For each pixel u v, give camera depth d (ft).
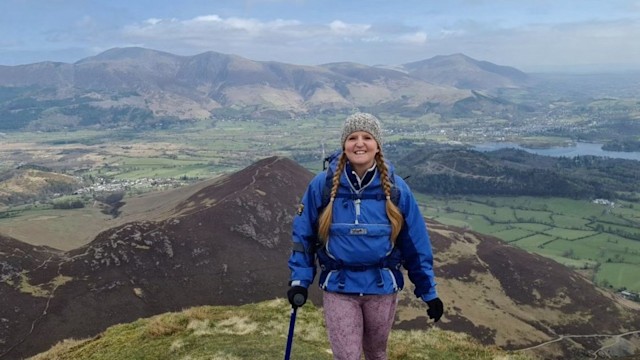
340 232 22.94
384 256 23.17
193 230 421.59
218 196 511.81
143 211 652.89
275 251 425.69
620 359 92.84
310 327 66.28
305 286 23.82
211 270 383.45
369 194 23.11
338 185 23.31
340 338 23.45
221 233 426.51
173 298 351.46
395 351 58.08
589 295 424.46
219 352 53.57
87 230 622.13
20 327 299.38
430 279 24.12
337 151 24.72
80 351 67.36
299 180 561.02
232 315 72.23
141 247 390.21
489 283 424.46
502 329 359.66
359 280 23.21
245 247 418.72
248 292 367.25
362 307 24.27
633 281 526.16
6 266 348.38
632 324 392.47
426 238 24.29
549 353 341.62
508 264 452.35
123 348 63.05
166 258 386.52
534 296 416.26
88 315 320.09
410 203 23.56
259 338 60.18
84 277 354.74
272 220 463.01
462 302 387.34
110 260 373.20
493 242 504.43
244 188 506.07
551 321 386.32
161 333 65.16
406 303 353.92
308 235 24.36
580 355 345.31
